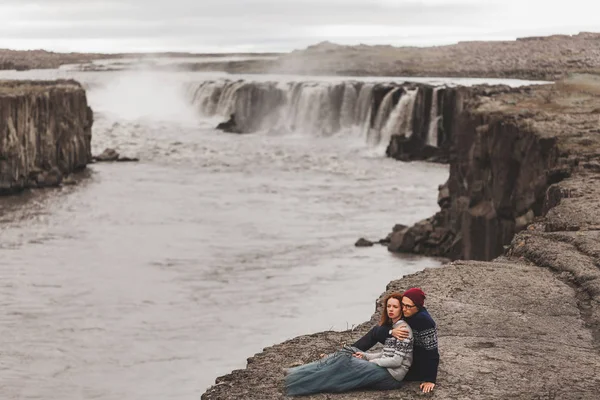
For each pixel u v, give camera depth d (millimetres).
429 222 41656
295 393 11258
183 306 31922
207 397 11375
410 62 152875
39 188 57406
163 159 70562
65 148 61969
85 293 33625
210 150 75312
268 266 37969
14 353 26750
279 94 89125
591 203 22094
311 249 41375
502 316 14242
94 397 23188
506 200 32062
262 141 81688
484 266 17125
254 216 49125
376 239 43625
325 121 84750
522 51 139125
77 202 52812
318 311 31000
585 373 12062
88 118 67938
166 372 25141
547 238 18891
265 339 27969
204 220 48062
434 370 11289
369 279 35562
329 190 57688
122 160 69688
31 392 23641
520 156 31391
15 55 191625
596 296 15164
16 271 36906
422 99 72562
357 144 79562
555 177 28047
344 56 168875
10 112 54906
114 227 46062
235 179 61656
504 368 12148
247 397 11266
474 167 34406
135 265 38031
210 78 120250
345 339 13289
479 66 138250
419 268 37312
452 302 14883
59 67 173000
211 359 26203
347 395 11195
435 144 71688
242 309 31328
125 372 25203
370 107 79625
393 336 11281
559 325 13984
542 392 11406
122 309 31312
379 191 57312
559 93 45812
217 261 38938
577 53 131875
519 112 35406
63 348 27250
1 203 52312
